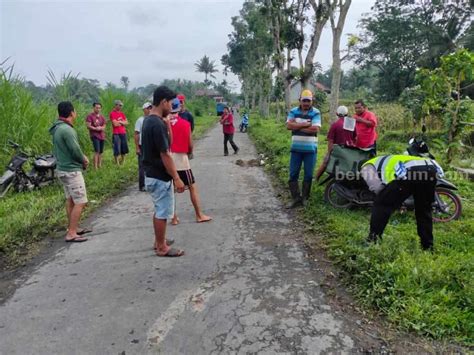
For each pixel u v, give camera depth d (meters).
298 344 2.83
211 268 4.14
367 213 5.72
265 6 19.22
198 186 8.22
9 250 4.74
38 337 3.00
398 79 40.94
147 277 3.97
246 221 5.72
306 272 3.98
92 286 3.81
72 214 5.02
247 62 48.84
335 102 12.92
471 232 4.75
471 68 8.38
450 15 37.16
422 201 4.14
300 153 6.17
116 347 2.85
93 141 9.70
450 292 3.23
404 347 2.77
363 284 3.53
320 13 13.86
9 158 8.70
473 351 2.70
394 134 13.88
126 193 7.81
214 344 2.86
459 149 9.06
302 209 6.09
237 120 42.47
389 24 39.38
